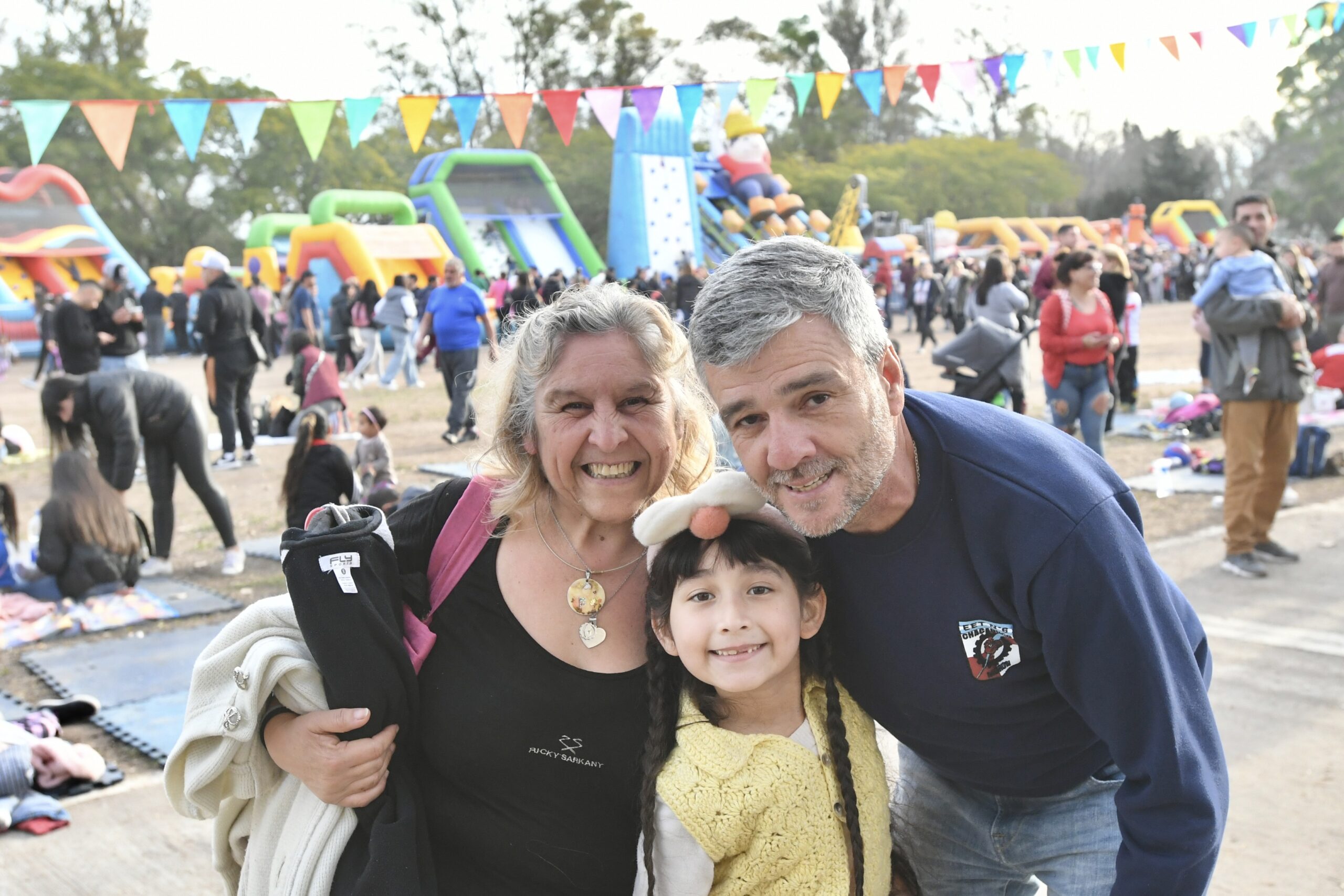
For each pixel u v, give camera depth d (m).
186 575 6.93
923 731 1.86
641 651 1.89
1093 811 1.91
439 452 10.97
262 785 1.89
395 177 47.16
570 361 1.82
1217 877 3.08
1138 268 34.69
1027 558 1.58
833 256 1.56
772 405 1.52
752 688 1.71
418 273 27.33
